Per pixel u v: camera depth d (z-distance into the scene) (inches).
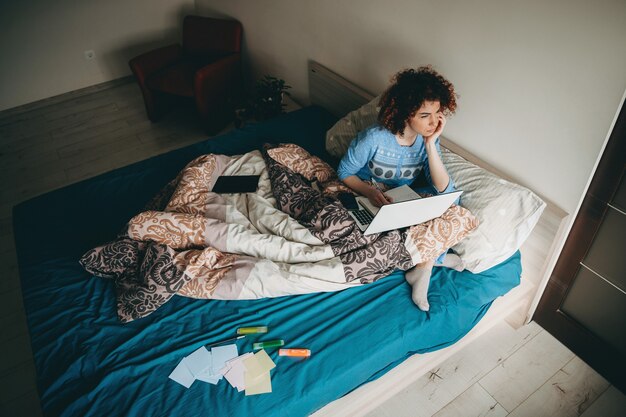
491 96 68.9
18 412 67.4
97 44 150.5
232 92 134.3
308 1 101.7
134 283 61.5
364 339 57.5
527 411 67.6
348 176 72.4
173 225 65.4
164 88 126.7
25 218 76.4
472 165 72.1
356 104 98.1
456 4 68.0
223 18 146.3
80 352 55.3
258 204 71.3
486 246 66.2
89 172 119.1
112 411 49.5
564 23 55.5
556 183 64.9
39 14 135.5
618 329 68.0
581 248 66.6
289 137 96.7
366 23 88.0
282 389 51.9
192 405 50.1
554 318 76.4
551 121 61.9
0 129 137.6
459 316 63.2
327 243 64.6
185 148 93.6
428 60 77.7
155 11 156.2
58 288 64.0
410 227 67.6
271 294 61.7
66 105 149.8
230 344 56.2
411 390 70.2
